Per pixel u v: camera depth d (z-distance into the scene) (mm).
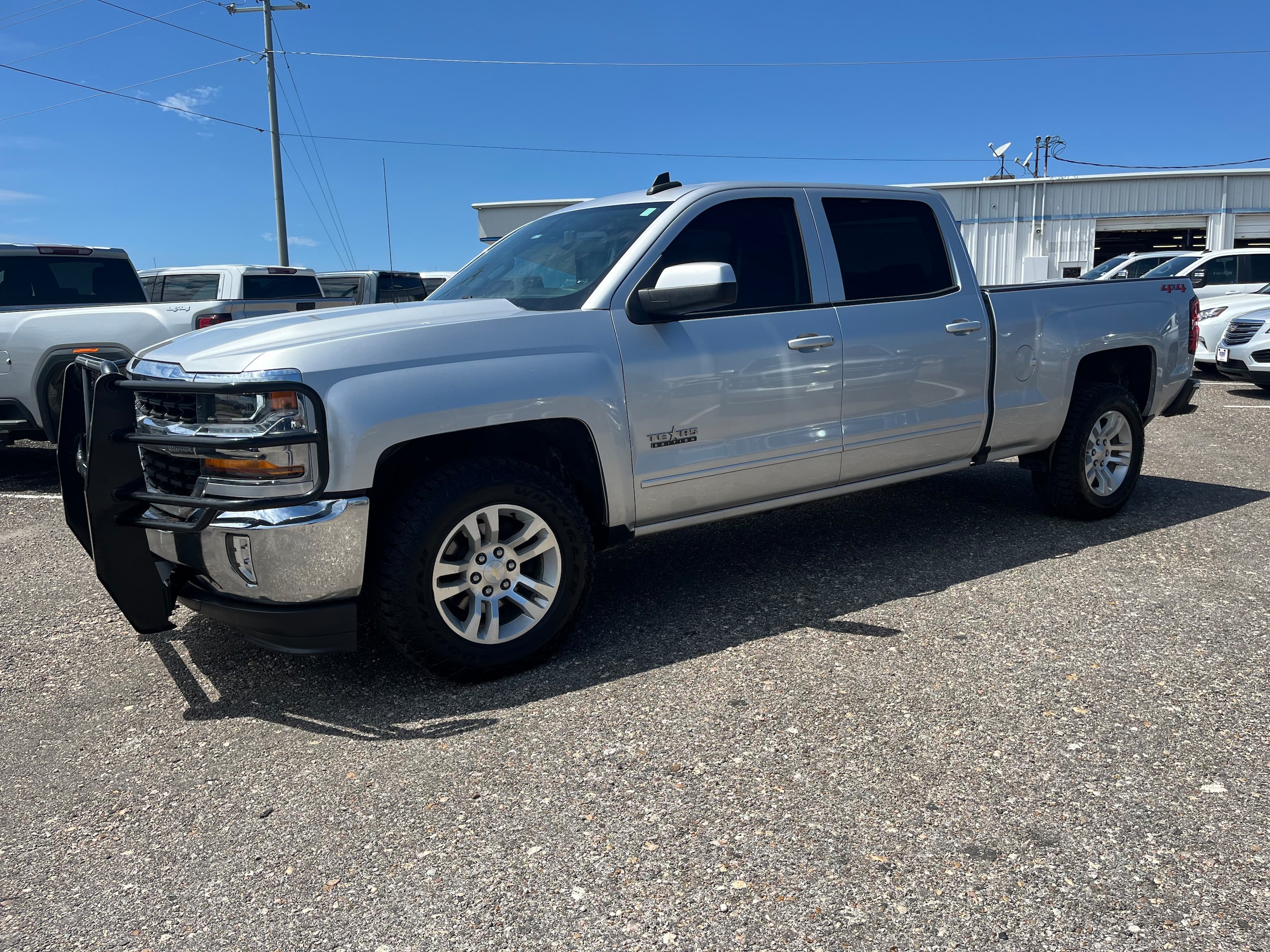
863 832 2424
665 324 3764
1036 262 28078
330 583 3117
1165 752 2773
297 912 2215
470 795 2686
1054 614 3908
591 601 4320
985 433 4801
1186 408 5871
